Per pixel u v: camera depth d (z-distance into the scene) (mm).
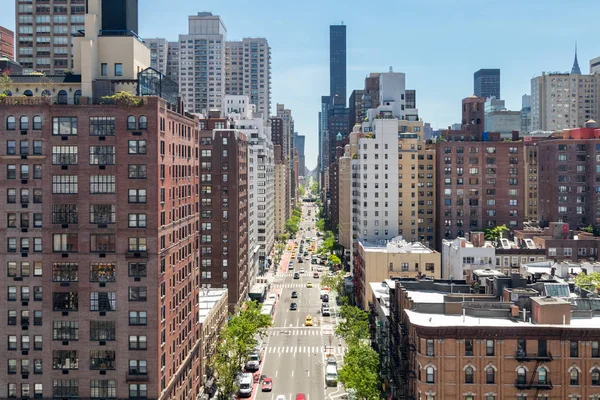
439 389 72312
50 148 79188
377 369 97562
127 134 78562
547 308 74875
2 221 79812
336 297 198875
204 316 114500
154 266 78688
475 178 196500
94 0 91375
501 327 71750
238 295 162000
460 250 145625
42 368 79750
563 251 152250
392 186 193500
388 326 107688
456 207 196125
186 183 96500
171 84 94438
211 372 115250
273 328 158625
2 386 80000
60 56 175375
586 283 112688
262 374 119062
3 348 80062
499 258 151375
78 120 79000
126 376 78750
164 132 82375
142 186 78750
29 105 79062
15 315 79938
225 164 161125
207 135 161125
